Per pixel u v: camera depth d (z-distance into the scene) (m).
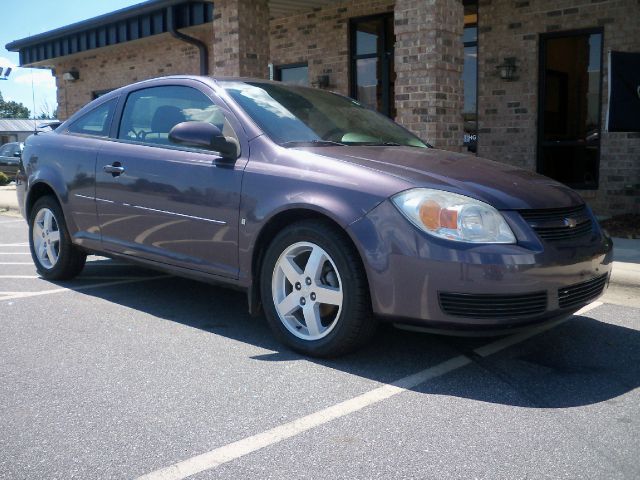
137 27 15.12
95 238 5.45
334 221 3.82
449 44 8.17
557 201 3.91
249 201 4.21
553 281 3.60
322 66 12.84
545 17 9.95
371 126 5.11
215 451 2.87
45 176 5.83
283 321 4.11
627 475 2.66
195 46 15.55
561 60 10.05
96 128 5.66
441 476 2.65
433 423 3.13
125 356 4.08
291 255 4.07
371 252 3.64
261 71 10.92
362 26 12.31
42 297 5.60
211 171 4.47
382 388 3.56
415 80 8.14
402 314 3.62
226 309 5.21
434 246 3.51
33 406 3.34
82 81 19.12
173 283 6.15
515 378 3.71
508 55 10.37
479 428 3.08
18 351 4.18
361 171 3.88
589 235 3.97
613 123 8.26
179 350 4.20
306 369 3.84
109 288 5.95
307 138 4.48
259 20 10.82
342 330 3.81
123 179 5.09
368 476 2.65
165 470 2.71
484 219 3.55
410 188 3.68
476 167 4.16
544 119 10.30
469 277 3.46
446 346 4.25
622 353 4.14
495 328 3.53
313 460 2.78
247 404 3.36
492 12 10.44
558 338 4.44
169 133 4.51
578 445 2.91
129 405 3.35
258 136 4.38
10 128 51.53
